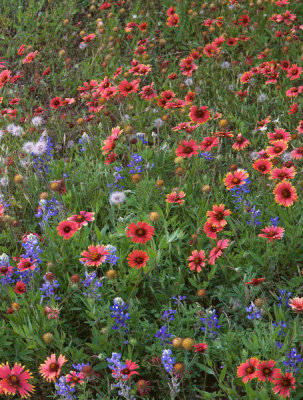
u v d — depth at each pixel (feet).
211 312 10.62
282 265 12.90
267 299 12.09
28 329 10.43
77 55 24.89
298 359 9.44
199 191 15.21
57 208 13.82
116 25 25.27
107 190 15.46
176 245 13.01
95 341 10.91
